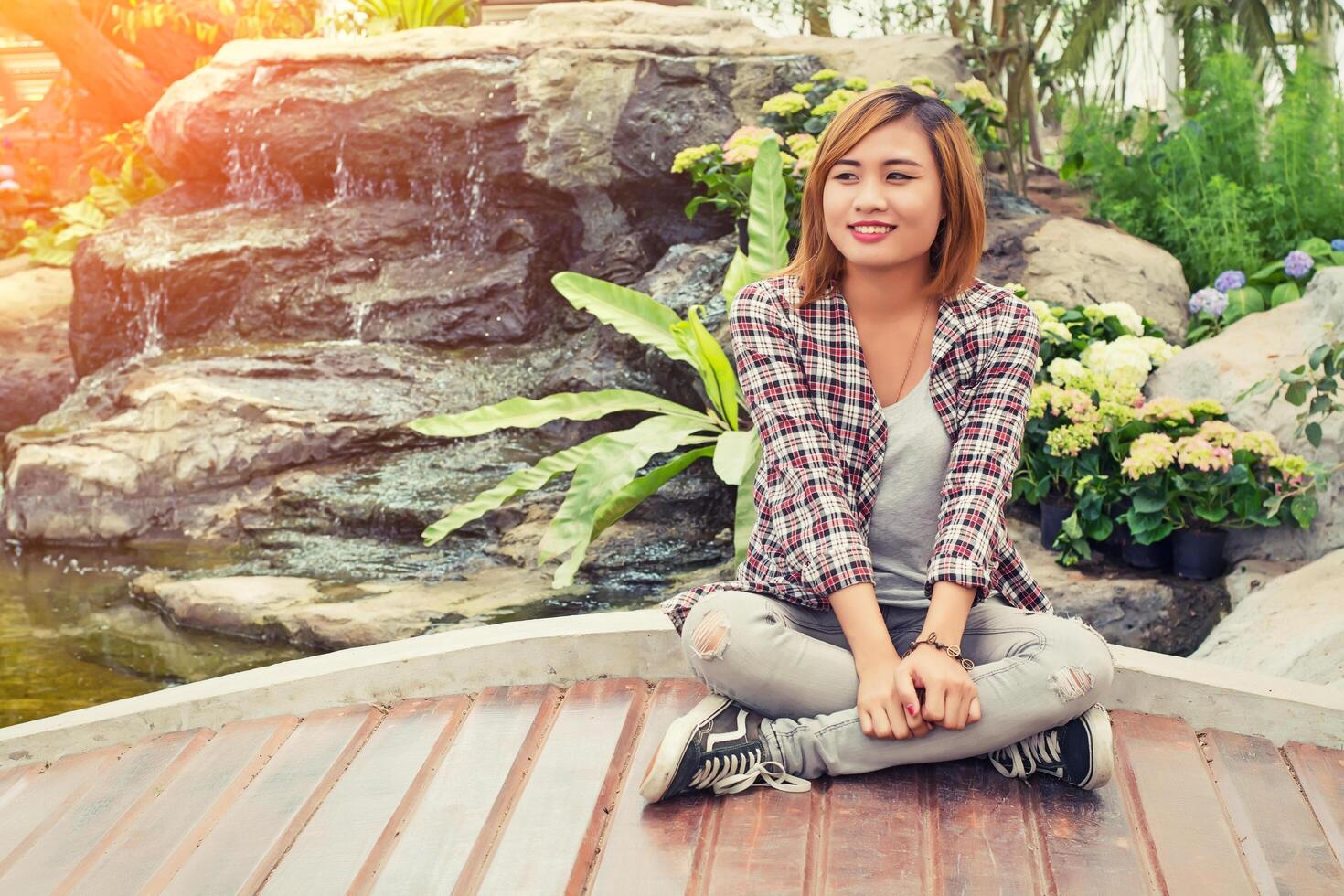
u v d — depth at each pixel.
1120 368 4.10
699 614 2.01
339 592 4.28
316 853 1.90
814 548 1.97
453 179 6.68
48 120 10.93
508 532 4.73
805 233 2.12
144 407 5.55
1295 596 3.27
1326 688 2.27
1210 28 6.57
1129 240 5.60
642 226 6.49
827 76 5.88
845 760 1.98
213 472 5.30
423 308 6.37
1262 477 3.62
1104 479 3.70
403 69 6.80
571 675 2.47
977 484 2.00
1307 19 6.73
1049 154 8.02
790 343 2.10
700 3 7.78
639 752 2.17
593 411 4.00
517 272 6.41
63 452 5.41
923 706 1.87
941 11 7.59
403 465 5.30
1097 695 1.92
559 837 1.90
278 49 7.15
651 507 4.67
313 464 5.38
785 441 2.05
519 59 6.61
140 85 9.60
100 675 3.84
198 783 2.19
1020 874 1.76
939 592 1.92
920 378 2.09
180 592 4.36
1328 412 3.44
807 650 1.98
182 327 6.67
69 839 2.05
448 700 2.43
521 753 2.18
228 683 2.47
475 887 1.79
